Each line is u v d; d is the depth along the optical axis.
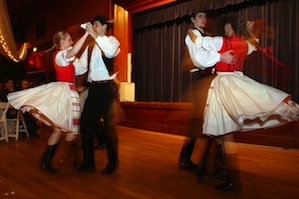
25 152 3.41
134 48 7.64
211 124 2.02
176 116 5.23
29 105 2.27
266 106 1.92
